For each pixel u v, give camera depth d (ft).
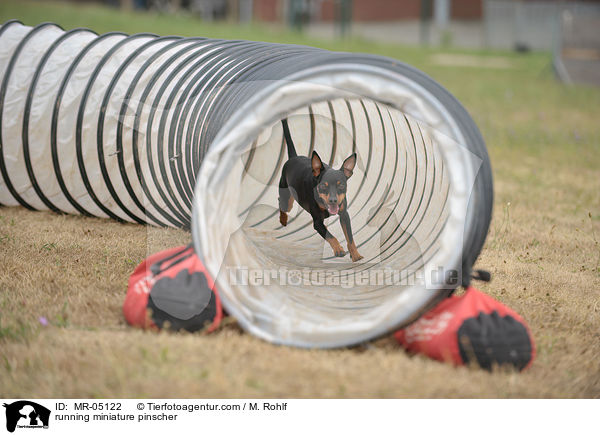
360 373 16.20
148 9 133.90
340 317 18.10
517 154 50.24
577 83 95.86
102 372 15.88
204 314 18.16
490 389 16.02
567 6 143.64
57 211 31.60
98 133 28.27
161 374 15.75
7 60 32.07
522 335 16.99
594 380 17.24
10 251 24.97
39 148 30.09
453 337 16.89
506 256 27.35
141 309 18.37
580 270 26.20
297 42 100.83
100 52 30.73
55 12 94.22
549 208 35.81
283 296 19.31
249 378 15.78
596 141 55.77
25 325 18.25
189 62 27.43
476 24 154.20
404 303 16.22
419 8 156.04
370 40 127.75
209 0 142.61
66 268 23.41
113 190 28.76
